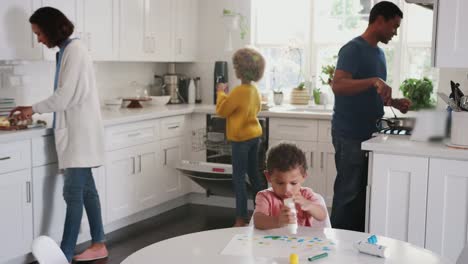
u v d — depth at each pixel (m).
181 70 5.83
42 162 3.65
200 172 4.82
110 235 4.37
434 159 2.87
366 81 3.36
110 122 4.15
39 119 4.12
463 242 2.87
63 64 3.52
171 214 5.00
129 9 4.74
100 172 4.18
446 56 3.04
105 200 4.25
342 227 3.76
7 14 3.60
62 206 3.84
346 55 3.57
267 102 5.39
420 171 2.91
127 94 5.34
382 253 1.72
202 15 5.68
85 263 3.75
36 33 3.55
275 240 1.88
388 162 2.97
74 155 3.57
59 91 3.48
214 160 5.18
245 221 4.45
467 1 2.98
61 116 3.57
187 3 5.51
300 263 1.67
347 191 3.73
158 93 5.64
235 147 4.36
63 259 1.72
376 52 3.65
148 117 4.59
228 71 5.62
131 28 4.78
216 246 1.82
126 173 4.45
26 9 3.74
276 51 5.64
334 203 3.79
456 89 3.15
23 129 3.55
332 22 5.43
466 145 2.91
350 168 3.70
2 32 3.58
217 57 5.66
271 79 5.68
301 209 2.05
